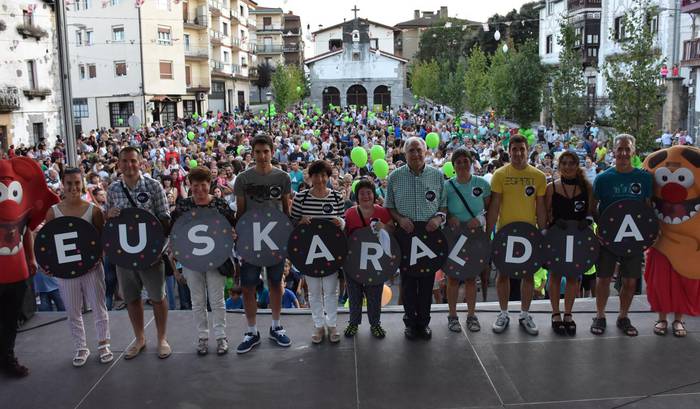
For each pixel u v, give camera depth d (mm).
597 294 5535
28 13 24125
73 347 5488
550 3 40062
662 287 5375
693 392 4453
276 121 36219
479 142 21797
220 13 52375
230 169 12766
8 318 4914
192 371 4938
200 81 47969
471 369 4867
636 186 5266
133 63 38438
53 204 5250
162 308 5172
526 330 5586
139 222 4977
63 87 9234
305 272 5199
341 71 62969
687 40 25094
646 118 14992
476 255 5457
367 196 5289
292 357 5148
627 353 5109
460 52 67812
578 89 25594
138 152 5090
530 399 4402
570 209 5371
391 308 6250
